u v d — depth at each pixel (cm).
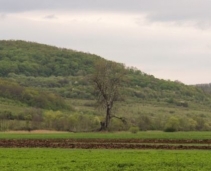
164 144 7638
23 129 12425
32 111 14825
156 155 5662
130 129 11162
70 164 4838
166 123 12606
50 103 17950
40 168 4575
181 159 5231
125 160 5103
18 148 6938
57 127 12612
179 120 12862
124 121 12381
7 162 5003
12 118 14025
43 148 6944
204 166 4753
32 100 17775
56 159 5269
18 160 5188
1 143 7762
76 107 19362
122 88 12700
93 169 4503
